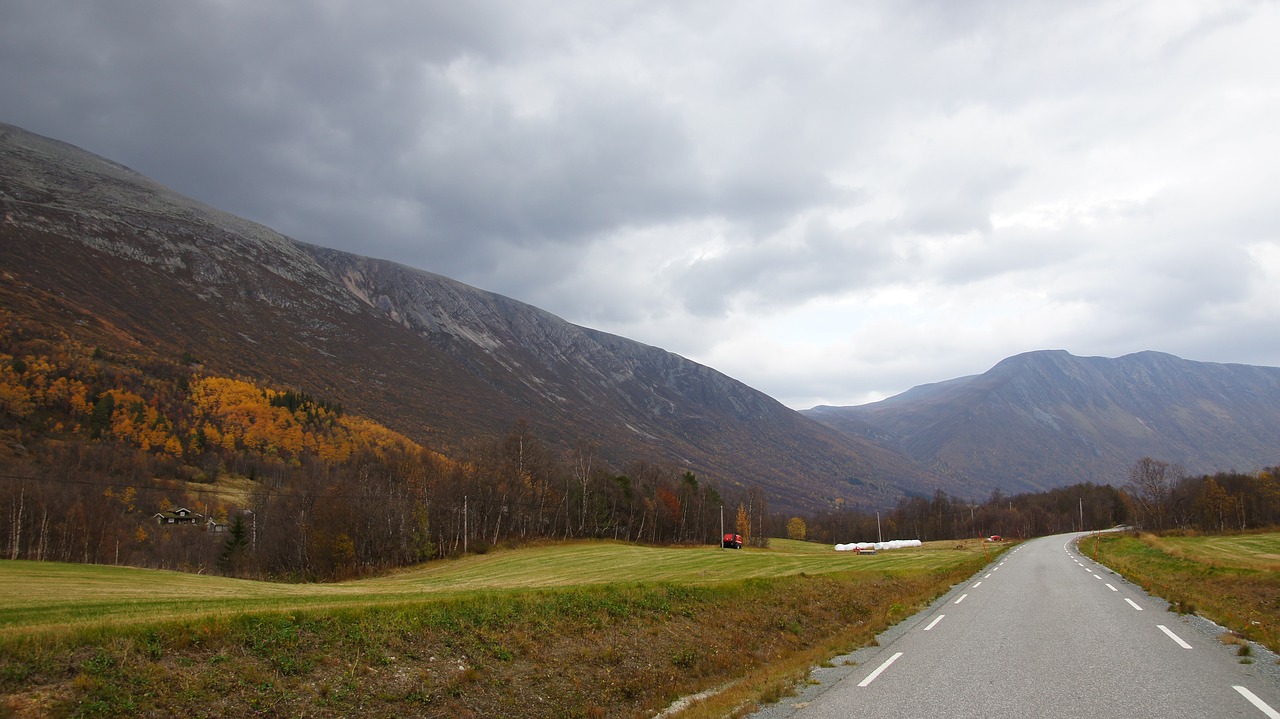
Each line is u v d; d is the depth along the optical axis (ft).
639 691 45.03
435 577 207.62
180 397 555.69
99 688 30.76
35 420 433.07
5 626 40.70
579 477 341.00
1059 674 38.45
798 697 36.45
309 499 266.57
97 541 266.16
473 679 41.52
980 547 281.74
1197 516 392.27
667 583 75.25
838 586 92.32
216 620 39.45
